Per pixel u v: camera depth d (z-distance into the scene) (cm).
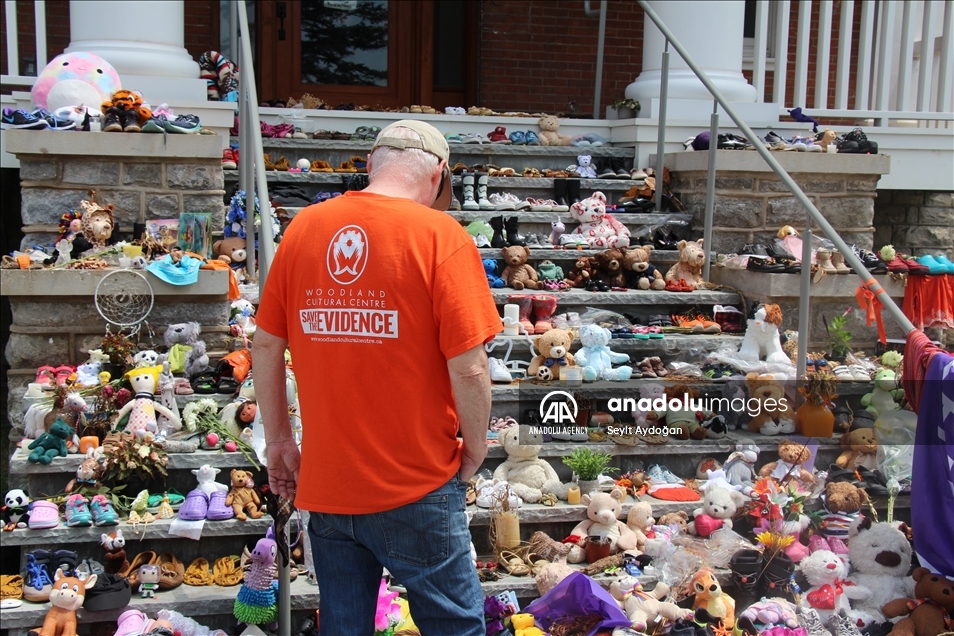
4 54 812
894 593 382
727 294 541
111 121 487
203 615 351
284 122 659
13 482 420
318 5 916
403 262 242
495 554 386
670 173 640
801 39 709
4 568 440
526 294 505
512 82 946
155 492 389
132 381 403
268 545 346
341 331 245
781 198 593
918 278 532
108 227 475
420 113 684
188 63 598
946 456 370
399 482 246
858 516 404
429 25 935
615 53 962
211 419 402
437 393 249
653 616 355
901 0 835
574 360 466
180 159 497
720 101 548
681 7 677
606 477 419
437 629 255
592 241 571
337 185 601
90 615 343
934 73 812
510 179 619
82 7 575
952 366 367
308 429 253
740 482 419
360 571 261
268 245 360
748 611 359
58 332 435
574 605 352
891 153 697
